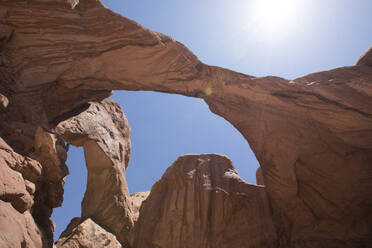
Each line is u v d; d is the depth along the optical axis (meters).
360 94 8.71
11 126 5.30
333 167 9.23
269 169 9.75
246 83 9.57
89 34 7.98
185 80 9.52
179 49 9.04
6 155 4.24
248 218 10.35
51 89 8.05
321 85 9.09
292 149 9.50
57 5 7.48
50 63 7.62
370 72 8.84
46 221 5.13
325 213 9.12
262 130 9.99
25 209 3.99
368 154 9.12
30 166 4.59
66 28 7.69
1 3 6.99
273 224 9.87
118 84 9.17
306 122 9.60
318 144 9.42
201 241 10.26
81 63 8.11
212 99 10.39
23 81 7.13
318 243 8.75
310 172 9.38
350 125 9.08
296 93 9.38
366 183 8.89
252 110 10.18
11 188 3.76
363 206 8.82
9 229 3.33
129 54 8.49
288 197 9.54
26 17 7.25
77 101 9.29
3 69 6.72
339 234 8.69
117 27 8.15
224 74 9.74
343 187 9.09
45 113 7.47
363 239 8.38
